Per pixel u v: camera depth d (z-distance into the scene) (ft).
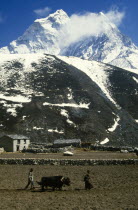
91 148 392.27
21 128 545.44
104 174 155.84
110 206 83.30
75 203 87.40
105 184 124.57
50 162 203.72
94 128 573.33
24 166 194.08
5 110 610.65
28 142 411.34
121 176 147.95
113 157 260.21
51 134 536.01
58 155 285.64
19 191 109.60
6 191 109.19
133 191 106.32
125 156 272.72
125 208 80.79
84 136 542.98
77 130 560.61
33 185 115.03
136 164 204.95
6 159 207.31
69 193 104.68
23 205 84.84
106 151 369.71
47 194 102.68
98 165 201.67
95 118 618.44
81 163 201.57
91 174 156.15
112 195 98.99
